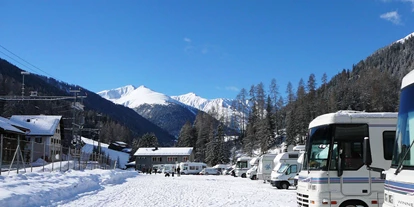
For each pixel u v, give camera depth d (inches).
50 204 595.2
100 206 625.3
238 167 2351.1
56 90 5959.6
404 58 6545.3
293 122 3644.2
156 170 3590.1
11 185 613.6
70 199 688.4
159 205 669.9
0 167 784.3
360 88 3769.7
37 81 5674.2
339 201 461.1
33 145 1053.8
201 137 4965.6
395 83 3799.2
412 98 246.4
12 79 4308.6
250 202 740.7
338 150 471.2
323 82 5152.6
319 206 461.4
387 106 3353.8
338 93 3730.3
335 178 465.1
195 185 1314.0
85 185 919.7
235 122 5487.2
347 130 477.1
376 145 475.5
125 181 1440.7
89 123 6230.3
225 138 5359.3
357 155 471.8
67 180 870.4
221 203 719.7
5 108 3678.6
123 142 6368.1
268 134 3983.8
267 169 1551.4
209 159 4261.8
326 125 483.5
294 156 1255.5
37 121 2938.0
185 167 3309.5
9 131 1995.6
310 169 485.7
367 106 3356.3
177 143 5851.4
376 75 4168.3
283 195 914.7
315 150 490.0
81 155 1739.7
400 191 228.5
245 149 4384.8
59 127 3088.1
